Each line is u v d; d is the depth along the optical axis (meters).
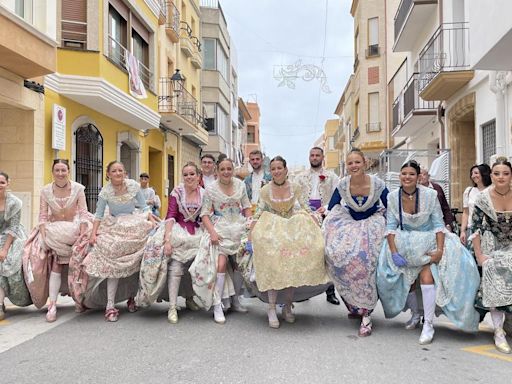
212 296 5.55
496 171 4.60
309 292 5.68
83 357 4.27
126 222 5.77
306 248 5.15
